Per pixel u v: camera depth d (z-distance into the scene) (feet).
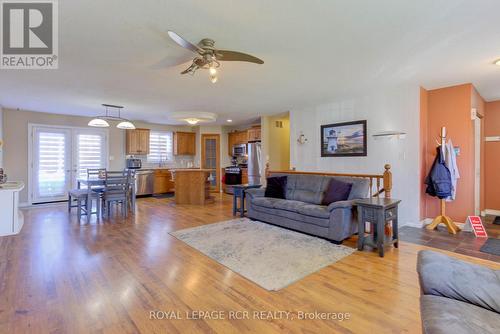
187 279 7.99
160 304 6.63
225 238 11.94
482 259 9.55
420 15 7.04
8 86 13.43
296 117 19.98
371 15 7.05
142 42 8.57
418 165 13.87
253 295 7.07
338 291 7.26
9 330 5.59
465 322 3.65
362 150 16.03
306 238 11.85
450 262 4.87
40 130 20.92
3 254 10.01
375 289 7.35
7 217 12.44
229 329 5.68
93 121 17.90
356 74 11.91
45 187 21.22
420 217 14.03
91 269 8.69
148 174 25.64
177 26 7.60
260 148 24.49
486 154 17.51
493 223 14.92
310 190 14.14
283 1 6.40
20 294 7.08
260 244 11.09
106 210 17.29
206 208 19.51
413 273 8.36
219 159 29.43
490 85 13.75
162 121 26.07
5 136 19.44
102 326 5.75
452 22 7.39
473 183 14.38
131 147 25.48
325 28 7.75
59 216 16.67
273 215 13.93
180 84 13.23
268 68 11.03
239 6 6.60
